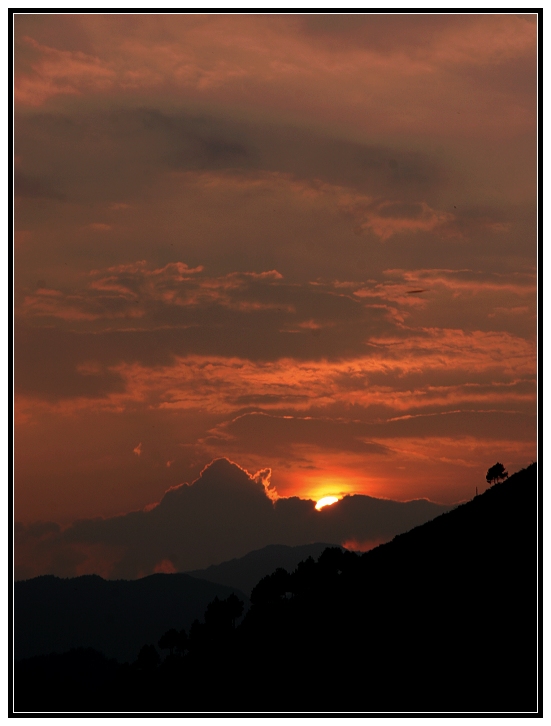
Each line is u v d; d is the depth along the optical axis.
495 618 132.25
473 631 130.75
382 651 137.25
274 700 136.25
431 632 137.12
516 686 108.25
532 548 153.38
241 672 162.50
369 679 128.38
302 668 146.62
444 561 168.00
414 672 123.81
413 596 156.88
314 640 159.88
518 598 136.12
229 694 149.75
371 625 151.75
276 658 160.88
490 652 121.12
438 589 154.38
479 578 150.88
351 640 150.25
